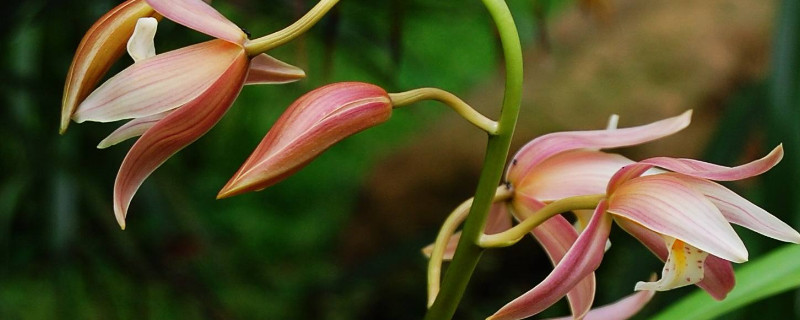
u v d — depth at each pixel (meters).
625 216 0.60
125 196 0.59
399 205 1.81
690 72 1.62
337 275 1.71
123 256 1.25
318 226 2.16
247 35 0.60
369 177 1.86
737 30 1.64
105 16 0.60
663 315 0.68
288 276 1.93
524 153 0.64
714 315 0.67
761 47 1.63
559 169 0.64
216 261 1.66
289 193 2.29
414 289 1.79
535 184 0.64
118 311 1.44
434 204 1.78
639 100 1.60
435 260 0.63
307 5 0.96
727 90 1.61
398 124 2.36
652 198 0.60
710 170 0.59
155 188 1.25
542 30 0.83
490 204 0.61
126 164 0.59
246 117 1.59
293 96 1.59
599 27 1.70
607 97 1.61
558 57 1.67
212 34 0.59
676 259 0.60
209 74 0.59
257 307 1.76
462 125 1.78
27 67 1.15
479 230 0.62
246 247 1.96
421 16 1.06
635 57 1.64
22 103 1.17
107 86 0.59
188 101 0.59
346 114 0.59
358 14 1.06
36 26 1.08
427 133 1.83
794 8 0.78
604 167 0.64
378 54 1.20
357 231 1.86
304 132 0.59
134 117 0.59
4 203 1.21
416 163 1.79
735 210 0.60
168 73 0.59
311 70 1.49
